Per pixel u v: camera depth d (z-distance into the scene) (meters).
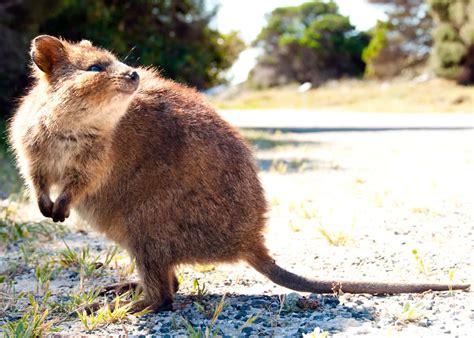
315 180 2.61
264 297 1.52
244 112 9.26
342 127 5.77
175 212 1.49
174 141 1.50
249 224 1.50
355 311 1.44
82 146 1.51
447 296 1.48
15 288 1.58
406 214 2.01
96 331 1.40
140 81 1.59
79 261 1.66
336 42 16.62
